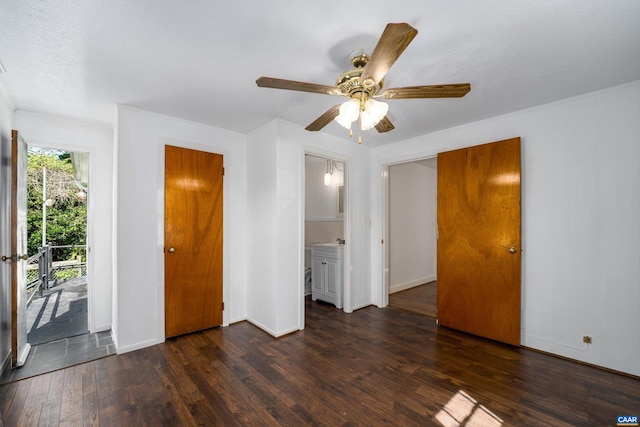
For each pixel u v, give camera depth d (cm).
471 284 306
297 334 309
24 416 179
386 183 415
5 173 247
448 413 181
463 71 204
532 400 194
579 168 248
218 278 328
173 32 161
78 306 405
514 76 212
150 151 282
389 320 353
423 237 568
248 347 276
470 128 315
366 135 360
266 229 316
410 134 355
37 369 235
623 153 229
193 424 172
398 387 210
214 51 180
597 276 240
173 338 295
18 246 240
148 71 204
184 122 304
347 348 274
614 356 231
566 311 254
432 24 154
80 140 308
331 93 176
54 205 779
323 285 428
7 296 249
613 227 233
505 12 145
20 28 155
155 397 198
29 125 280
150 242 282
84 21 151
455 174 321
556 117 259
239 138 349
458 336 304
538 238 269
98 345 279
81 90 234
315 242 511
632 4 139
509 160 278
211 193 323
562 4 139
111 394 201
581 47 175
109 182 324
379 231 411
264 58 188
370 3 138
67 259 791
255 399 196
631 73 209
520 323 275
